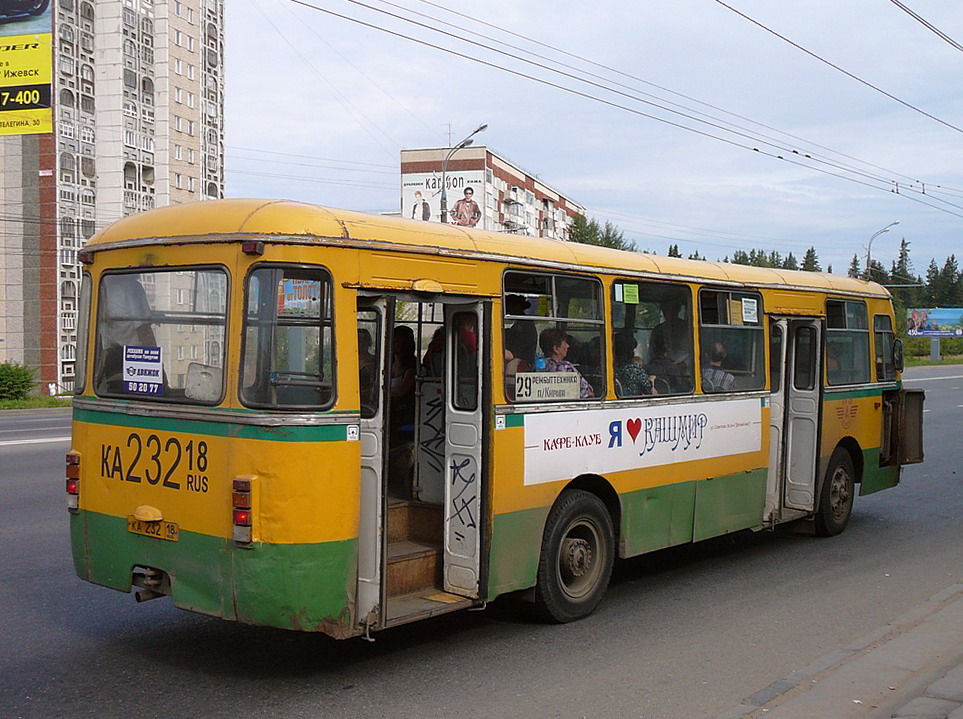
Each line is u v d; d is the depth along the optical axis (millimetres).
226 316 5410
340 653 6219
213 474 5387
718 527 8586
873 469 11031
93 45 56406
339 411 5355
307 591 5250
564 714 5207
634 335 7664
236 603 5277
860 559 9305
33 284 54406
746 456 8914
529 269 6621
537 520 6664
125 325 5980
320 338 5371
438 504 6742
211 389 5449
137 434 5801
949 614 7090
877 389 11055
